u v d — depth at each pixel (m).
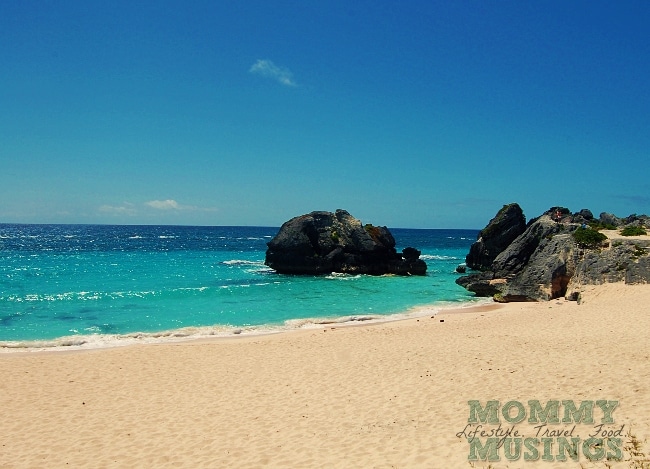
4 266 53.34
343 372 15.46
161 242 121.38
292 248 52.94
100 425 11.70
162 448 10.30
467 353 16.89
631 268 31.00
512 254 43.78
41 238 134.62
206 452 10.02
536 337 19.22
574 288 31.80
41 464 9.71
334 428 10.91
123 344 21.53
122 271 50.50
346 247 54.59
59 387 14.74
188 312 29.72
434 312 30.16
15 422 11.97
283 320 27.67
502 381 13.39
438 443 9.66
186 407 12.84
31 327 25.09
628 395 11.47
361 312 30.55
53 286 38.91
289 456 9.60
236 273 51.62
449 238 182.62
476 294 38.75
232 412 12.34
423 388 13.31
